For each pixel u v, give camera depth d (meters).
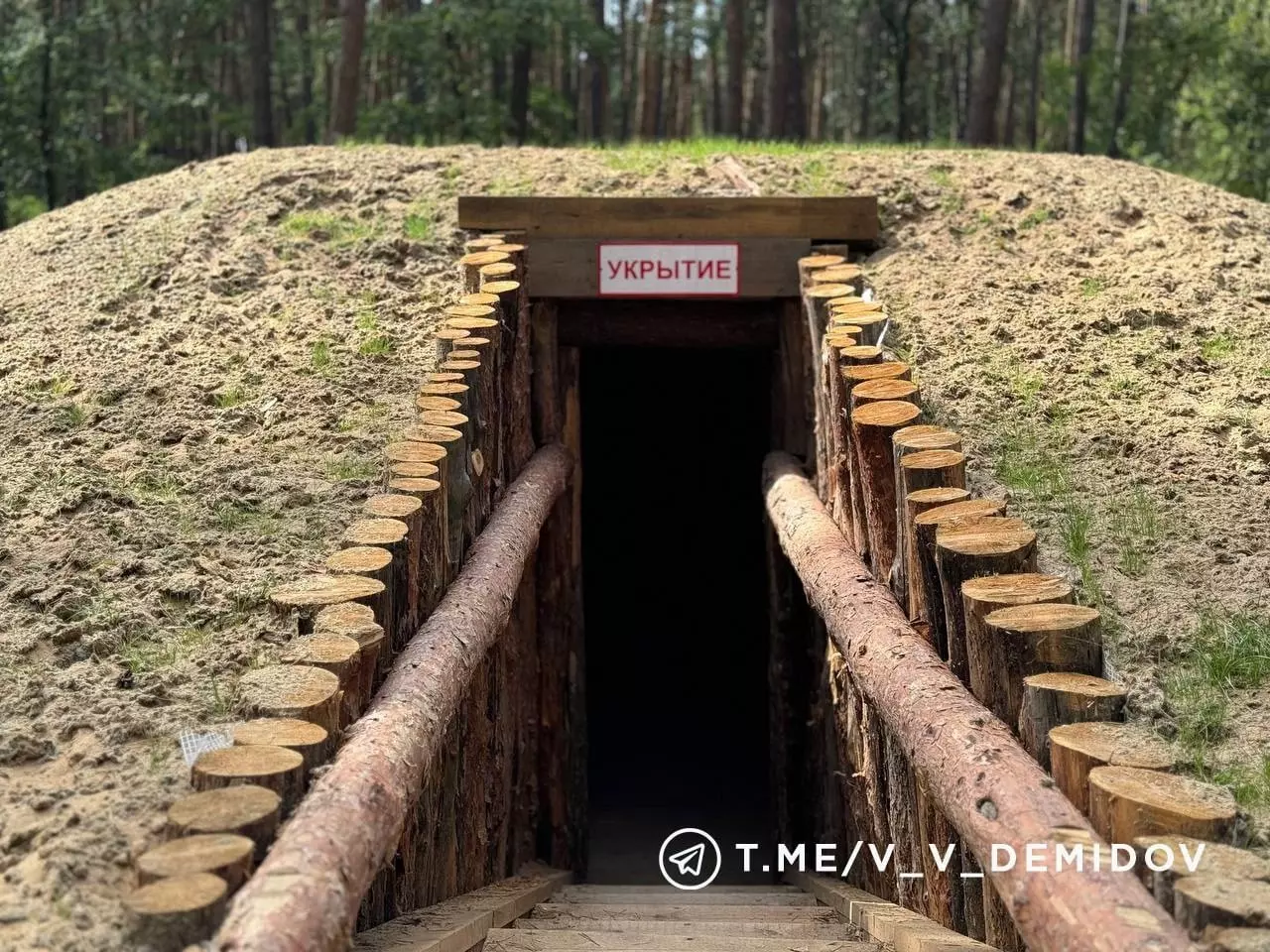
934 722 3.54
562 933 4.37
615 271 7.89
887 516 5.14
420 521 4.67
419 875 4.36
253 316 7.61
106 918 2.83
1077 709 3.37
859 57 32.25
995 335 7.06
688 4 27.11
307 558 4.89
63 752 3.63
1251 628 4.44
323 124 25.73
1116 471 5.71
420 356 7.02
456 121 19.73
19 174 17.77
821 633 6.83
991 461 5.88
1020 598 3.73
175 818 2.85
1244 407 6.20
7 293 8.34
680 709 12.36
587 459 12.41
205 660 4.12
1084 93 24.00
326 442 6.03
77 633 4.31
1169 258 7.93
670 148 11.05
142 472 5.64
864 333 6.46
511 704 6.73
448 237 8.47
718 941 4.24
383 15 21.14
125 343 7.27
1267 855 3.23
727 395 11.91
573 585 8.20
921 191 9.01
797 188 9.12
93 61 18.73
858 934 4.52
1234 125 17.94
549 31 20.86
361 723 3.55
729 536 12.30
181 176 10.28
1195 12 21.94
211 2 21.30
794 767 7.63
